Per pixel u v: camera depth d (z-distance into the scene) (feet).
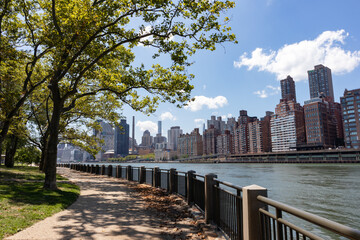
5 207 25.20
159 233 19.15
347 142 532.73
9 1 44.39
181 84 42.22
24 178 59.36
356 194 97.50
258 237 10.63
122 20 48.80
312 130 633.61
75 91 44.60
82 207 28.76
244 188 11.38
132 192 41.98
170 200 33.99
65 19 42.47
